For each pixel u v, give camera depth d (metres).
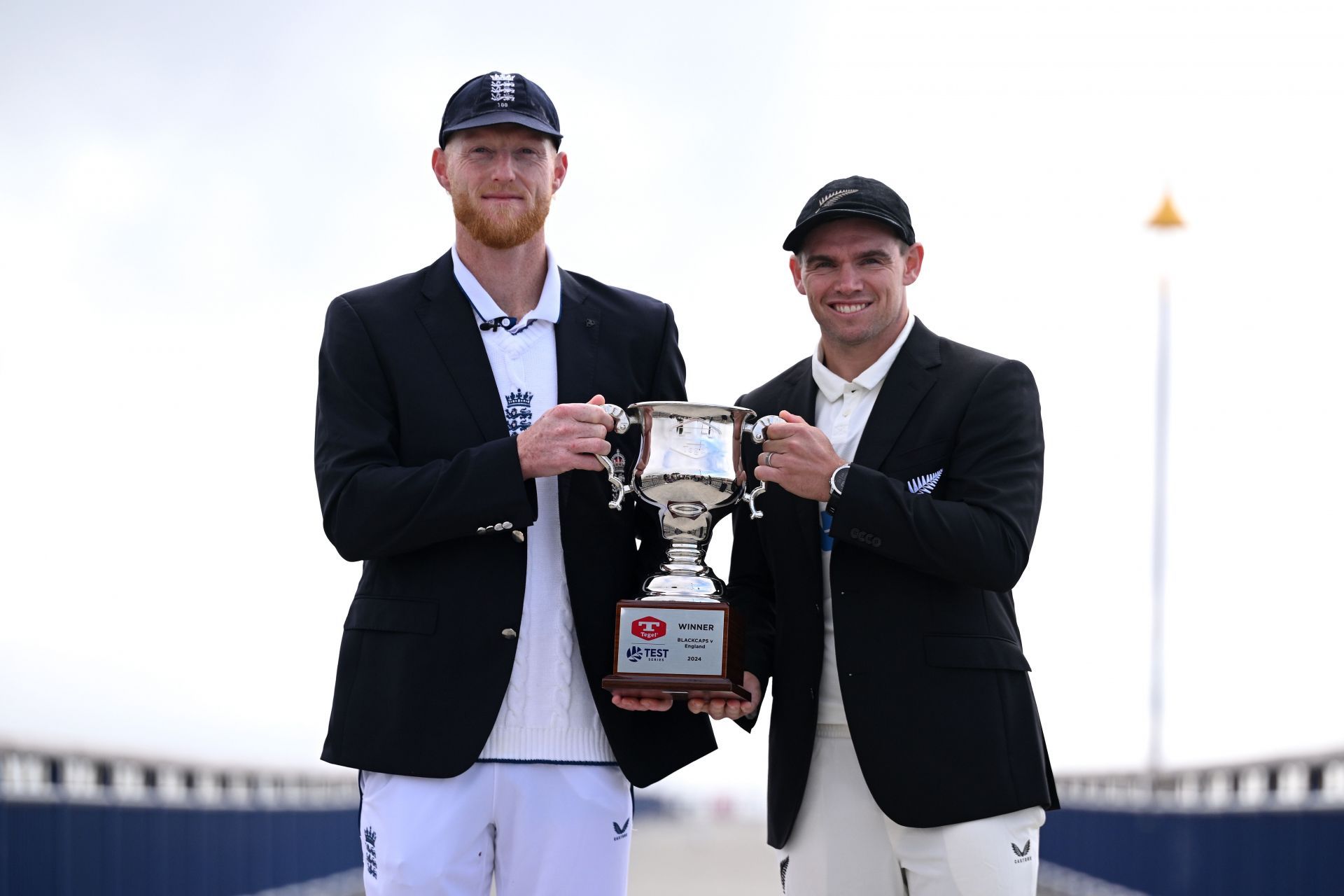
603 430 9.55
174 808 19.27
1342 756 17.78
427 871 9.62
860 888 10.38
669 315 10.80
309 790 28.48
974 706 10.01
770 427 9.88
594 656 9.96
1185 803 21.62
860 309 10.36
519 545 9.86
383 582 9.92
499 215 9.92
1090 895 26.66
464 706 9.63
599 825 9.97
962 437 10.31
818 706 10.48
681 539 10.20
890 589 10.16
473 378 10.02
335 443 9.90
